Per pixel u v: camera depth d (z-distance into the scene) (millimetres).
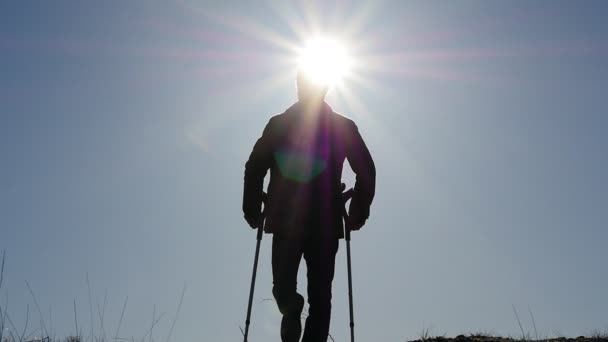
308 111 6410
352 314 6473
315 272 6277
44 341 6684
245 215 6547
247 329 6422
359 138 6535
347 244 6562
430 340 8633
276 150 6395
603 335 8664
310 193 6277
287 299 6293
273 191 6391
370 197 6527
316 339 6230
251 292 6461
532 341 8508
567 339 8516
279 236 6305
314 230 6238
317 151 6344
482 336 8805
